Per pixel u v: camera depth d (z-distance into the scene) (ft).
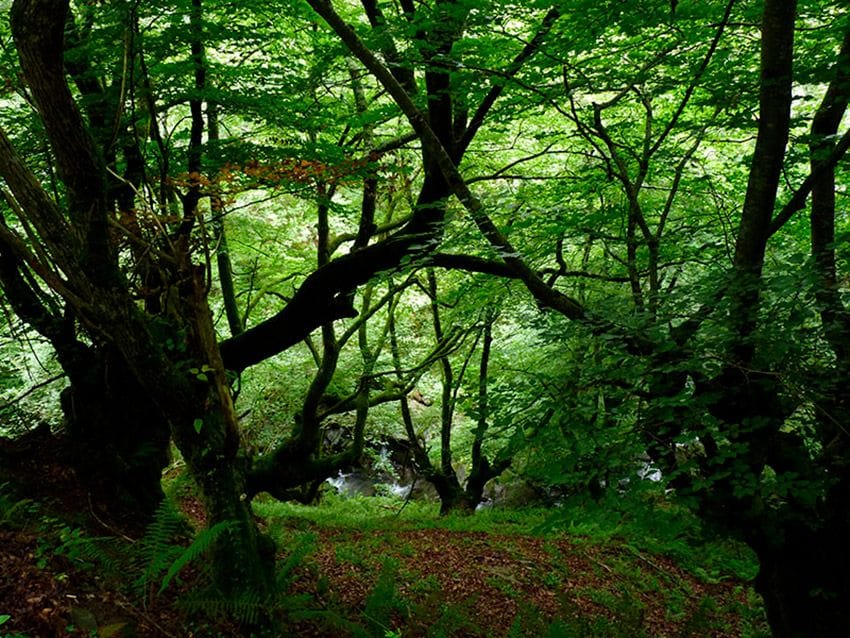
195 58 20.89
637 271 21.75
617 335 14.87
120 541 17.21
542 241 25.68
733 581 34.04
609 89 19.24
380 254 23.47
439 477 44.98
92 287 13.67
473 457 45.03
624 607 20.54
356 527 34.76
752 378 14.19
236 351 24.64
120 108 17.48
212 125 26.66
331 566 24.68
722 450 12.84
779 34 13.44
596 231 23.31
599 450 13.48
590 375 14.75
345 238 33.99
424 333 51.67
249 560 15.42
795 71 17.03
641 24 17.63
